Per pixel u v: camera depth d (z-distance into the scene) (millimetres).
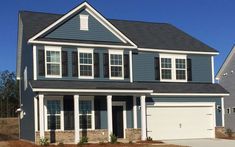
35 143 29094
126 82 33344
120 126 32531
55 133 30188
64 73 31250
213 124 35812
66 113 30844
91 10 32531
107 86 31422
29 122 32719
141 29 38562
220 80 46125
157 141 31625
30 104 32250
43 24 34000
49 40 30781
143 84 33844
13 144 29453
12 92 79062
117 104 32531
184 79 36094
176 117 34500
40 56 30609
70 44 31328
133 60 34250
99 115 31844
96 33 32781
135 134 32500
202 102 35500
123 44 33375
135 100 32750
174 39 37875
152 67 34906
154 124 33625
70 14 31828
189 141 32125
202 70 36969
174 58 35875
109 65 32812
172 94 33875
